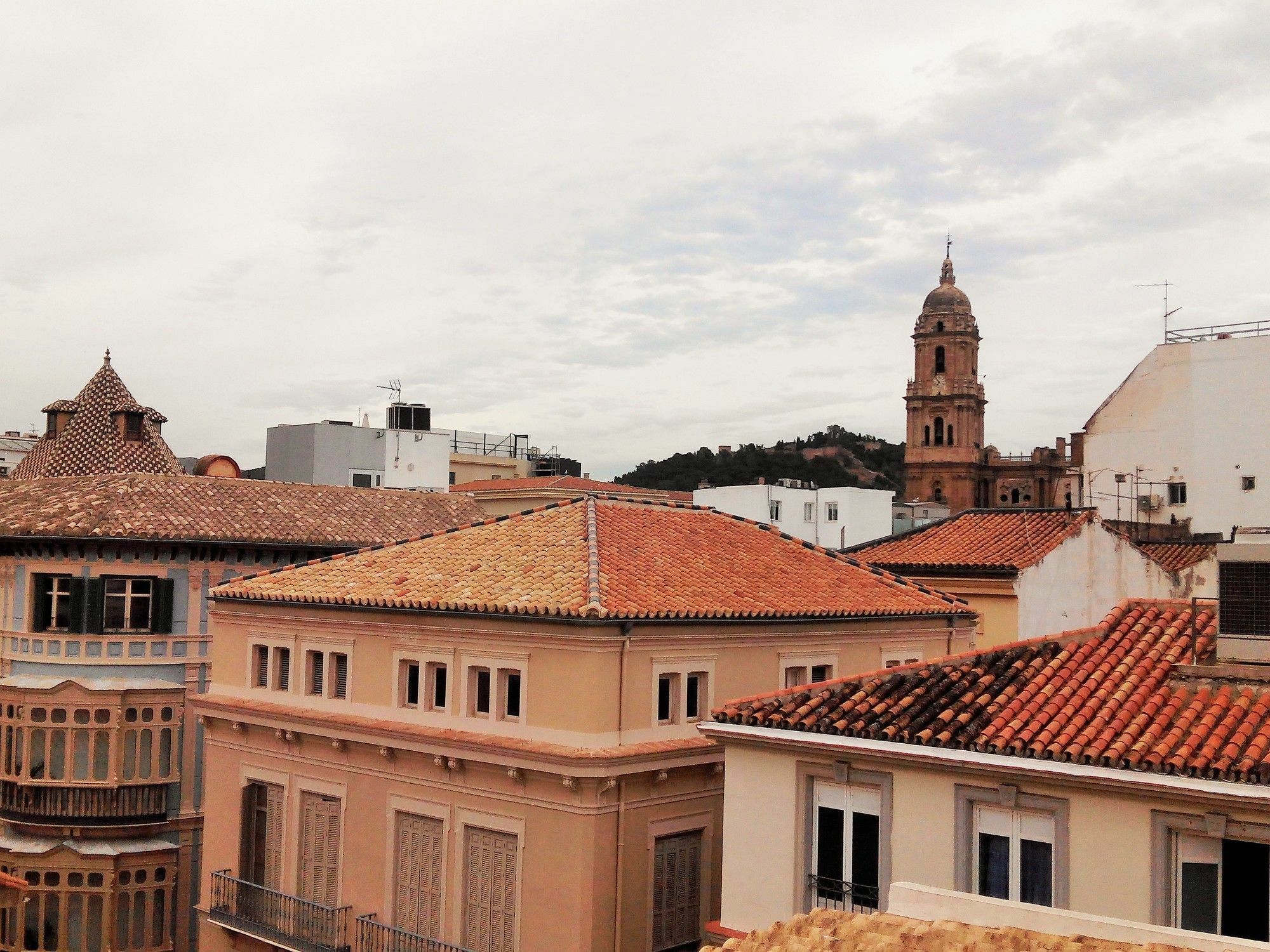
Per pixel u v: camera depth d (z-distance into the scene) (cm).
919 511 10312
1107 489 5641
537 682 2325
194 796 3803
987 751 1645
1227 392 5409
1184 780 1473
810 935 1494
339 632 2708
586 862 2217
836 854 1820
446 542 2867
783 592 2691
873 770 1769
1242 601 1673
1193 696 1669
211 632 3847
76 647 3716
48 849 3600
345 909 2598
